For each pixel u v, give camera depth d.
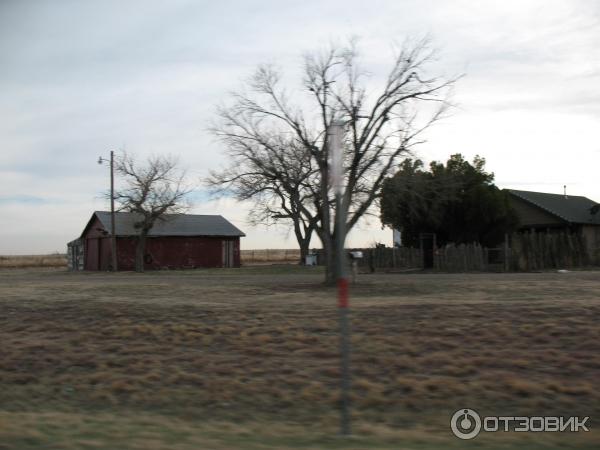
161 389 9.66
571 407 8.28
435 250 36.81
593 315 13.25
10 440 7.00
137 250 46.69
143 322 14.64
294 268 44.09
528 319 13.13
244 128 25.11
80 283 27.31
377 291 21.50
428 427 7.72
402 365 10.34
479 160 39.50
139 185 46.16
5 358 11.77
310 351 11.44
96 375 10.48
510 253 34.78
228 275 35.94
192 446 6.76
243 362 11.00
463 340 11.80
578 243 37.47
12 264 73.69
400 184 24.55
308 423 7.98
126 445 6.82
